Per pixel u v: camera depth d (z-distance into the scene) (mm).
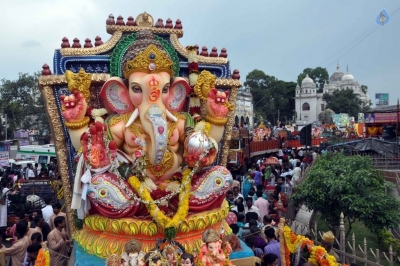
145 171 5477
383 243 9523
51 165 22203
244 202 11656
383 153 19906
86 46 6352
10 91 43656
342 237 7582
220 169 5750
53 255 6621
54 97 6133
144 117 5422
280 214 10250
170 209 5523
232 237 5699
